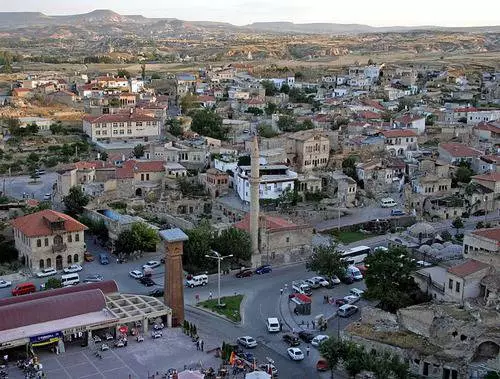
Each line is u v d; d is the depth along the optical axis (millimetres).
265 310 148750
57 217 177125
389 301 140875
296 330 137875
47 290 143375
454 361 113000
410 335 122438
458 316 119062
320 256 163125
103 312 133875
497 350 114375
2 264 178750
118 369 119500
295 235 181875
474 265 138250
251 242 175625
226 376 115875
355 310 145625
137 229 182000
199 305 150875
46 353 125812
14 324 125875
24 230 173625
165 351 127562
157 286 161125
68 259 177125
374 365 107938
